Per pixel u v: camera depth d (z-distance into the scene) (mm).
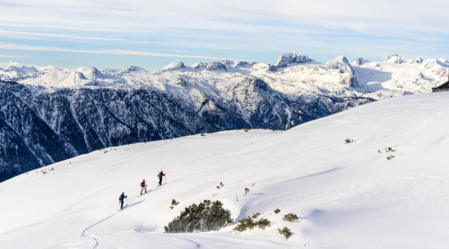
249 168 26172
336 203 15156
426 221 11203
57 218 24328
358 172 19719
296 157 26531
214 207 17078
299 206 16250
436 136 22000
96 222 20688
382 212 12852
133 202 24938
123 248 10953
